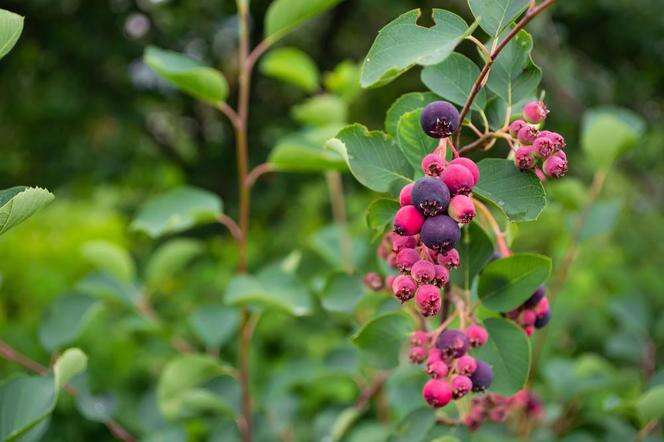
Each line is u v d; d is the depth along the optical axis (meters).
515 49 0.56
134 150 2.61
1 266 1.30
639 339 0.92
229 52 2.79
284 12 0.72
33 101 2.54
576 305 1.26
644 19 2.56
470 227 0.57
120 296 0.81
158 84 2.67
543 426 0.80
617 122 0.80
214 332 0.86
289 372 0.90
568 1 2.45
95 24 2.47
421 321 0.59
